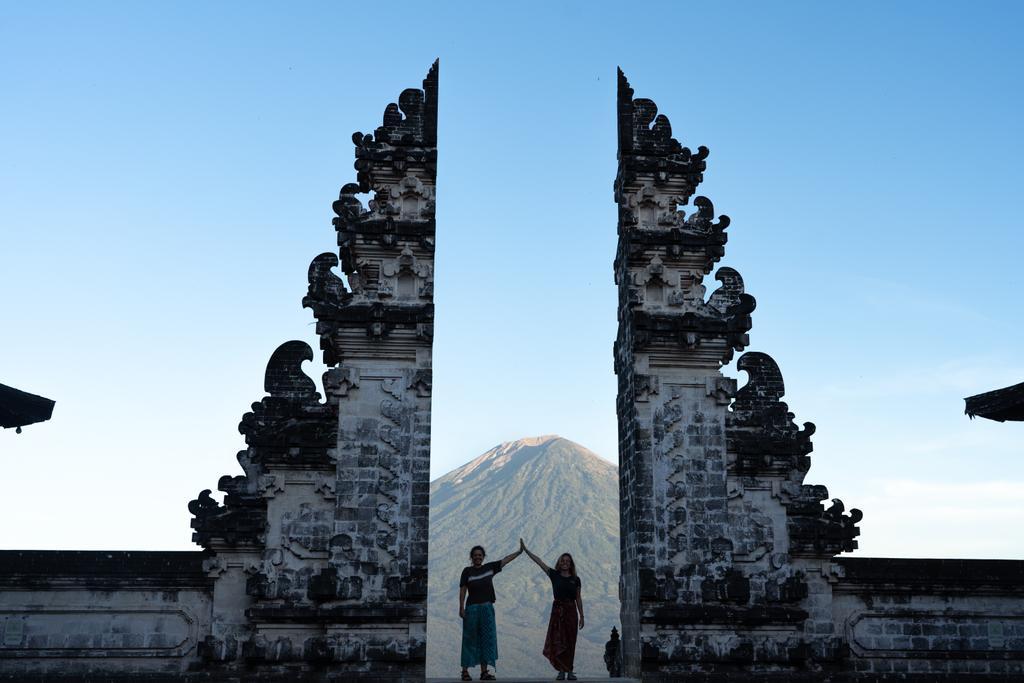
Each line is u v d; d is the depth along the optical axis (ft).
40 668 68.85
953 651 76.13
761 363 79.00
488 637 67.87
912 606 76.69
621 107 80.12
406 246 75.00
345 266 75.77
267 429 72.69
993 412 74.08
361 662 67.97
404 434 72.13
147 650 69.92
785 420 77.41
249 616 68.33
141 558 70.74
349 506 70.64
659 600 70.90
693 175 78.84
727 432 76.59
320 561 70.54
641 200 78.33
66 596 70.13
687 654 70.38
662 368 75.61
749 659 70.85
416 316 73.51
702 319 75.72
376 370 73.20
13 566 69.56
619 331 79.61
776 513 75.36
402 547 70.13
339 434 71.67
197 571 70.85
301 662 68.39
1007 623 77.30
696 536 72.49
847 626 75.66
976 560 77.41
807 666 72.54
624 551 76.48
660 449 73.72
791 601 73.15
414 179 76.38
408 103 77.97
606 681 69.00
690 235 77.30
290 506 71.41
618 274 80.28
